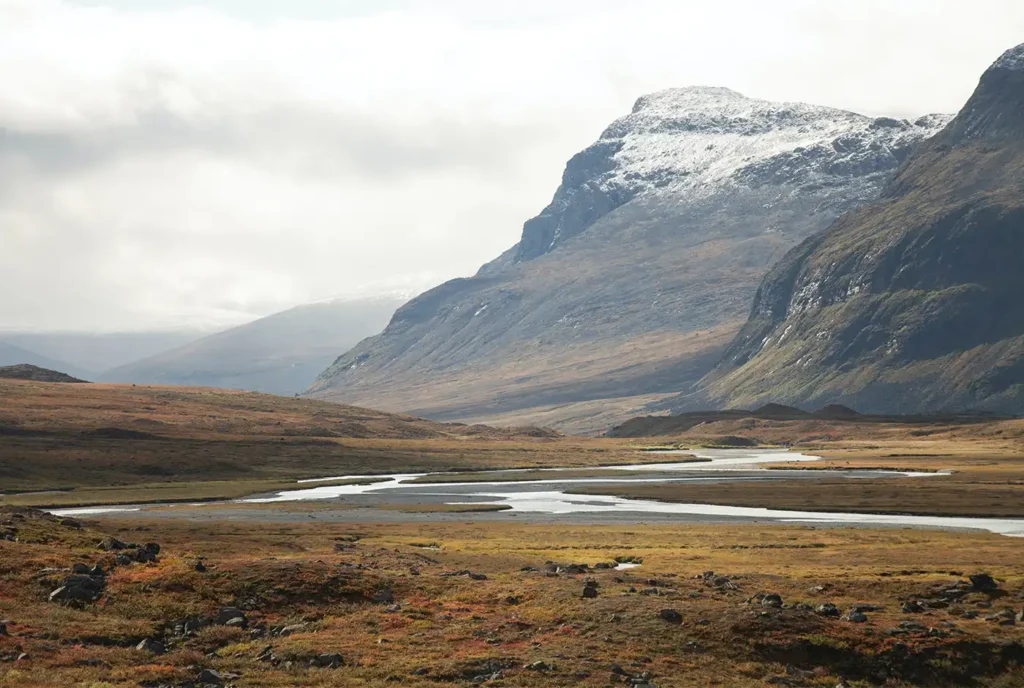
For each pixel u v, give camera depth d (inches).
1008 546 4254.4
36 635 2028.8
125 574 2544.3
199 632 2213.3
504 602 2522.1
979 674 2123.5
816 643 2176.4
